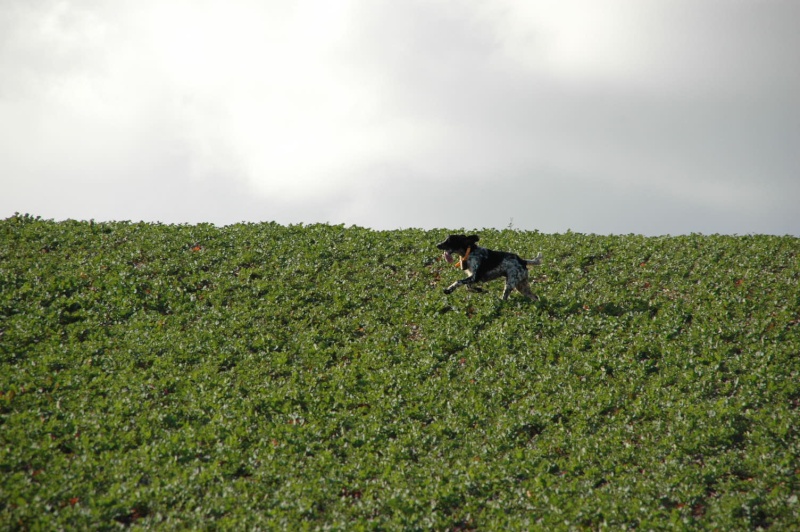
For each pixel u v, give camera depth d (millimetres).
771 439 23656
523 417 26906
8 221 46062
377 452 24609
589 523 20203
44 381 27125
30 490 19500
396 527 19688
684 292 37312
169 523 18953
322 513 20562
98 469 21312
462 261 36719
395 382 29969
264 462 23141
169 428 25062
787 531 18969
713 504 20484
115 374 28688
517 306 36375
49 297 34969
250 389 28656
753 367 28812
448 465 23734
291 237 47000
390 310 36938
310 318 35750
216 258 42344
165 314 35531
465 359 32062
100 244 43000
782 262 39719
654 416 26422
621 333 33312
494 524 19984
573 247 45969
